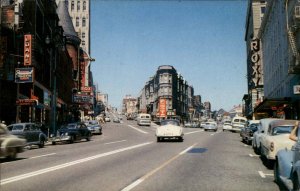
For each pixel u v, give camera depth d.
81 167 13.40
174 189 9.17
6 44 35.44
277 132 14.12
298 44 37.38
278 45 53.22
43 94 52.94
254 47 82.56
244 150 21.73
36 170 12.64
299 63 35.53
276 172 10.11
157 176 11.29
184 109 149.00
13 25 39.91
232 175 11.69
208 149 22.03
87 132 33.28
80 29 135.25
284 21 47.00
